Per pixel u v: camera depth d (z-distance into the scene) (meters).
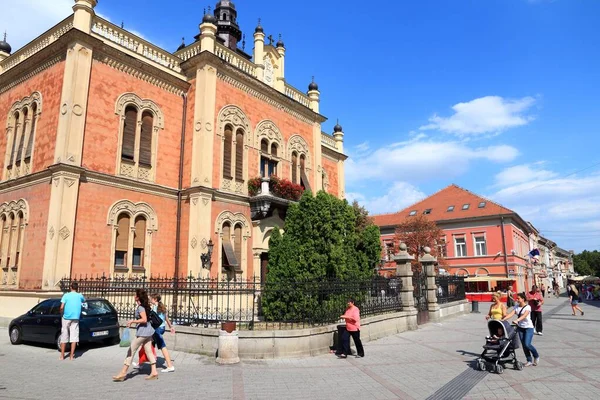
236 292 11.82
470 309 25.83
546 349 12.47
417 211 51.97
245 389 7.88
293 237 15.85
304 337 11.15
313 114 27.42
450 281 23.61
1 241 17.69
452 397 7.41
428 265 20.20
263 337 10.81
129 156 18.03
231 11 28.27
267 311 14.28
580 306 32.69
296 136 26.00
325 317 12.33
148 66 18.89
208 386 8.09
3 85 20.00
